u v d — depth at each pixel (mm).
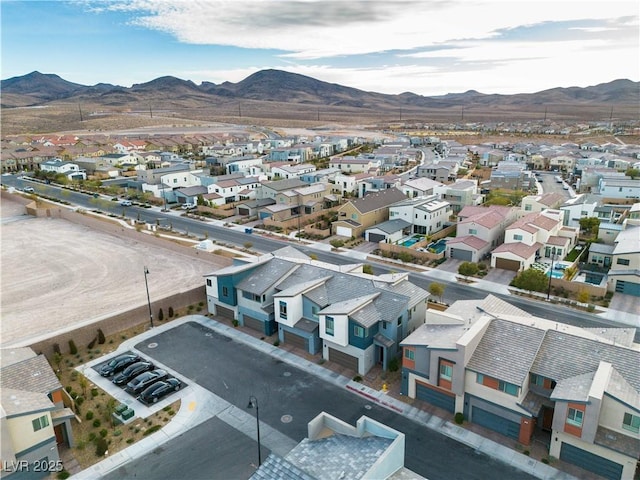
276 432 31344
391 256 66500
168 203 102812
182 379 37750
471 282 56906
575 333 32625
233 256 66562
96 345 43500
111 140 199000
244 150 177250
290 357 40812
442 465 27922
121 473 28078
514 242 63406
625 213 77688
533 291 53906
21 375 30594
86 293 55312
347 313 37062
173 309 50312
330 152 178625
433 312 35938
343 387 36281
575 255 65375
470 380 31141
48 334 44719
